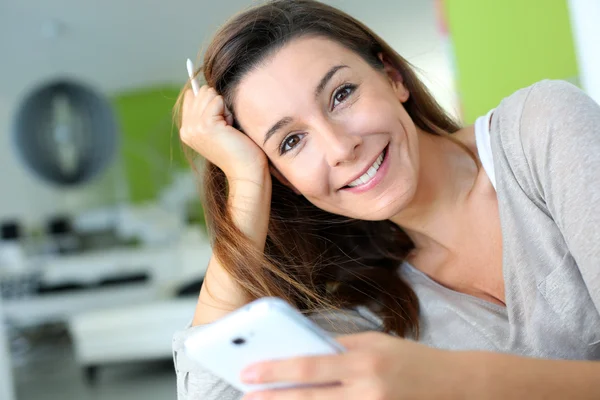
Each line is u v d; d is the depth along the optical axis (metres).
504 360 0.66
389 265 1.20
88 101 5.82
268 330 0.62
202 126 1.15
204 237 6.62
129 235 6.88
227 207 1.13
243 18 1.07
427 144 1.10
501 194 0.96
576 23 1.52
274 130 1.03
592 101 0.88
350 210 1.05
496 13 2.22
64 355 5.27
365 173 1.00
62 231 6.89
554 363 0.67
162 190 7.52
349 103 1.00
